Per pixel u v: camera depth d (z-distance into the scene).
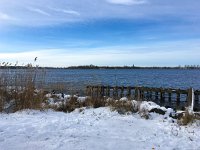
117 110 11.61
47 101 13.03
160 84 42.81
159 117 10.96
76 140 6.83
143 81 50.34
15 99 11.30
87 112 11.49
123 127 8.96
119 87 20.86
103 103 13.05
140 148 6.63
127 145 6.78
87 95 14.33
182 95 25.91
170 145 7.20
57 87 16.58
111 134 7.83
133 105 12.12
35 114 10.48
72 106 12.52
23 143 6.37
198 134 8.59
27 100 11.27
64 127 8.17
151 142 7.34
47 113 10.94
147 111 11.43
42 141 6.58
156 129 9.01
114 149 6.39
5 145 6.16
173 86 38.78
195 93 17.23
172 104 19.50
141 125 9.49
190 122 9.89
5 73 11.95
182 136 8.29
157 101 20.77
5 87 11.68
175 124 9.90
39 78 12.78
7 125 7.93
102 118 10.23
